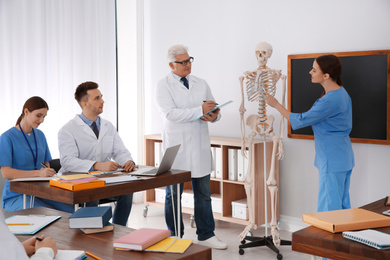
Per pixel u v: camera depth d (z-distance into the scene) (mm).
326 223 1777
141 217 5070
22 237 1856
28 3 4613
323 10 4105
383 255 1523
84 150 3496
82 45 5051
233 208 4426
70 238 1839
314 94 4164
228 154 4441
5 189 3381
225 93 4828
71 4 4941
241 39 4664
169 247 1698
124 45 5590
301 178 4340
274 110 4465
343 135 3178
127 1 5574
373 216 1874
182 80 3766
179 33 5199
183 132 3697
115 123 5418
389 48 3775
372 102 3846
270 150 4348
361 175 3977
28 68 4629
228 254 3752
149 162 5070
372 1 3836
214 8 4855
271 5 4426
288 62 4297
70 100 4953
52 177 2920
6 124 4520
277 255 3619
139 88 5645
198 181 3801
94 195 2529
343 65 3973
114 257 1616
